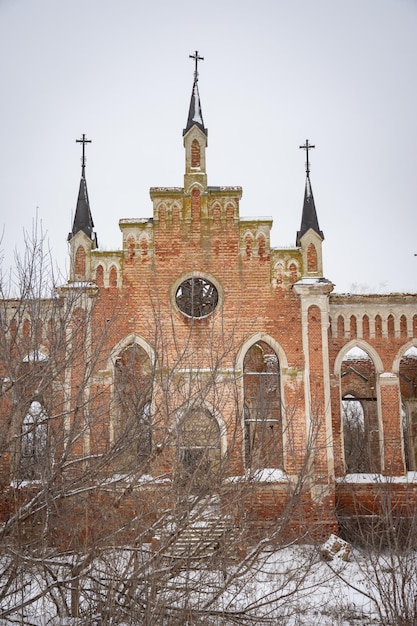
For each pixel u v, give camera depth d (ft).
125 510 45.73
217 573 44.83
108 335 58.08
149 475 46.50
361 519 77.10
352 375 109.19
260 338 80.43
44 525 42.37
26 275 47.75
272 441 53.31
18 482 43.78
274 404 85.81
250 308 81.25
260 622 45.44
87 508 42.68
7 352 42.22
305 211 85.15
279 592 53.16
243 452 50.80
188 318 80.74
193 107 88.07
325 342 79.97
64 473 44.68
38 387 42.34
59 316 46.85
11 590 43.83
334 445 85.71
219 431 49.34
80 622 42.47
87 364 45.62
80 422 47.85
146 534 42.65
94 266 82.17
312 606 50.62
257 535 46.42
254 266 82.48
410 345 87.86
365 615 51.26
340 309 89.20
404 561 51.55
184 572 46.01
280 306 81.46
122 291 81.66
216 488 43.06
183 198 84.23
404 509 78.18
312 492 73.97
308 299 80.89
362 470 107.55
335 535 71.26
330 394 86.07
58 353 46.19
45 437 46.01
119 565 44.55
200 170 85.25
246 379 97.55
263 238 83.25
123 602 43.29
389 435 84.89
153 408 54.70
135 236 83.15
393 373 87.10
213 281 82.02
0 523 43.57
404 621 45.80
